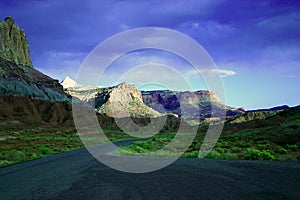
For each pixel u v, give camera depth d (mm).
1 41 152375
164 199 6785
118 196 7227
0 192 8430
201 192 7348
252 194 6961
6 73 113938
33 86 118688
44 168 13820
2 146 32219
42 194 7809
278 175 9422
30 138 47906
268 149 20219
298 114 64438
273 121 60562
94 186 8625
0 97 98938
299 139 24344
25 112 97625
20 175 11820
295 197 6617
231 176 9547
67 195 7531
